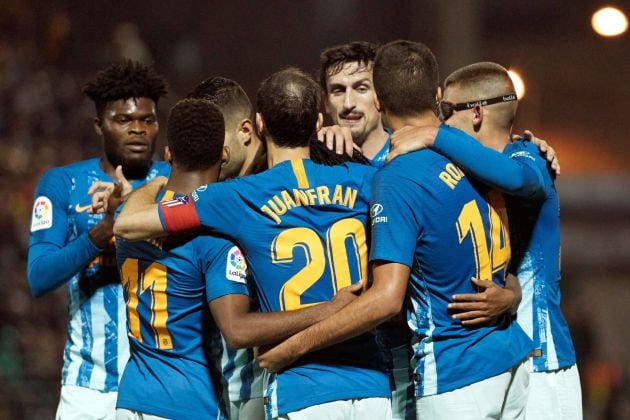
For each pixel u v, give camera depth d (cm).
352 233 1514
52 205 1900
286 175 1512
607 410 5884
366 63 1961
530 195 1585
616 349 8238
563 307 6469
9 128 5731
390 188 1498
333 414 1450
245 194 1503
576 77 10100
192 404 1543
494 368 1505
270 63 8775
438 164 1523
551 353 1681
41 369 4206
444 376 1501
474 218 1534
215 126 1562
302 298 1481
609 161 9969
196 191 1520
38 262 1831
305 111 1522
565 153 9994
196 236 1530
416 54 1574
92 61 6925
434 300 1528
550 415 1680
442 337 1517
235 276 1498
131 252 1567
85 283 1881
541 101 10062
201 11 8425
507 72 1656
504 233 1588
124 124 1906
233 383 1697
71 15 7881
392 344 1689
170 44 8012
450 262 1516
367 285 1537
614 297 8362
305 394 1448
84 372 1873
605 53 10119
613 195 8488
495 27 10194
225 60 8675
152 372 1558
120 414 1566
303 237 1491
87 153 6091
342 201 1520
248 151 1758
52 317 4822
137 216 1514
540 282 1688
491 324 1542
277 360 1457
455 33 8606
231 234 1510
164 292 1547
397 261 1461
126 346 1872
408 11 8888
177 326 1555
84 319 1880
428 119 1572
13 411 3850
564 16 9994
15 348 4328
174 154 1564
